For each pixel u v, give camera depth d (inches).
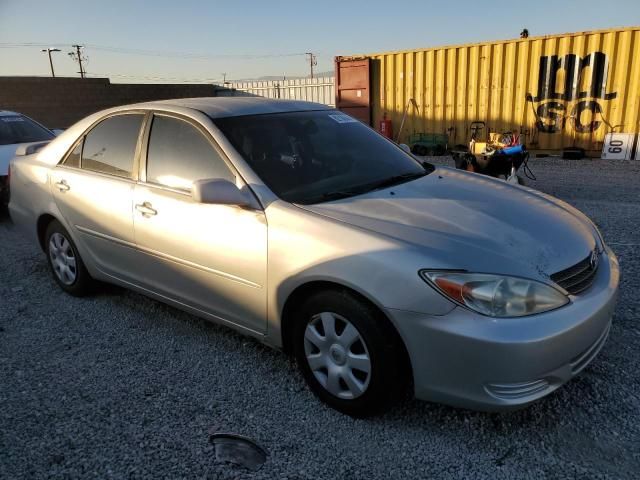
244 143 125.8
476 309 90.8
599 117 435.2
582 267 103.2
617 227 229.9
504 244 99.6
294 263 106.6
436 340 92.6
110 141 152.2
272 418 108.7
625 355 125.3
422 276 93.2
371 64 530.9
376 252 97.3
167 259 133.3
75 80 750.5
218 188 111.1
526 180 355.3
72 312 162.4
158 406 113.5
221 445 100.8
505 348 88.4
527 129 463.8
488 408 92.7
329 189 122.3
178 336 145.2
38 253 222.2
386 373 99.0
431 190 125.0
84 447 101.1
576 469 92.0
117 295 174.4
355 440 101.5
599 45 420.2
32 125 329.4
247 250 114.6
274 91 812.6
